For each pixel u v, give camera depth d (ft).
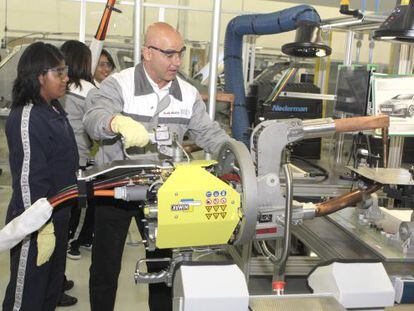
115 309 8.74
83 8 10.62
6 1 18.06
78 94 8.21
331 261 3.24
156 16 19.29
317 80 12.90
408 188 5.41
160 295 6.31
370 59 12.09
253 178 3.38
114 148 5.88
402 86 7.02
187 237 3.41
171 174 3.41
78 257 10.91
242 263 9.25
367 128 3.92
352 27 8.86
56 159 6.03
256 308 2.82
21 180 5.67
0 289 8.99
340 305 2.89
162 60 5.49
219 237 3.47
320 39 6.36
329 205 3.99
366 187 5.66
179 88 6.02
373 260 3.27
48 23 18.56
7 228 3.63
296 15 7.95
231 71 11.18
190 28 19.95
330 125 3.84
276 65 11.61
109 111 5.21
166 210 3.24
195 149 6.27
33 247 5.77
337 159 10.96
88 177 3.58
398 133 7.09
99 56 8.96
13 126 5.69
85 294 9.33
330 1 19.35
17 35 17.99
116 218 6.30
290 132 3.76
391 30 4.66
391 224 5.90
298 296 2.99
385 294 3.08
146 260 3.95
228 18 19.90
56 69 5.87
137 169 3.68
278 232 3.76
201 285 2.73
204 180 3.35
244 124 10.71
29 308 5.93
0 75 14.48
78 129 8.22
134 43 7.21
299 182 8.58
